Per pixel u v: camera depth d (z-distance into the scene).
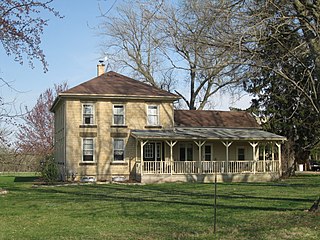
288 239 10.06
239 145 38.53
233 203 18.53
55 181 33.03
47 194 24.00
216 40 12.87
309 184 30.52
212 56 13.22
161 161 33.59
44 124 53.28
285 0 13.38
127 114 35.66
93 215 15.39
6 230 12.48
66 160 34.19
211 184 30.80
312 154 42.81
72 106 34.62
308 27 13.62
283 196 21.58
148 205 18.14
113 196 22.39
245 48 13.12
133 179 35.12
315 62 14.20
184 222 13.41
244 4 12.64
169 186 29.11
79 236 11.39
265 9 12.59
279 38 13.71
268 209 16.22
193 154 37.19
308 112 37.75
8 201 20.47
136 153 34.88
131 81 37.97
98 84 36.44
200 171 34.25
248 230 11.46
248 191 24.81
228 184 30.92
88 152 34.75
